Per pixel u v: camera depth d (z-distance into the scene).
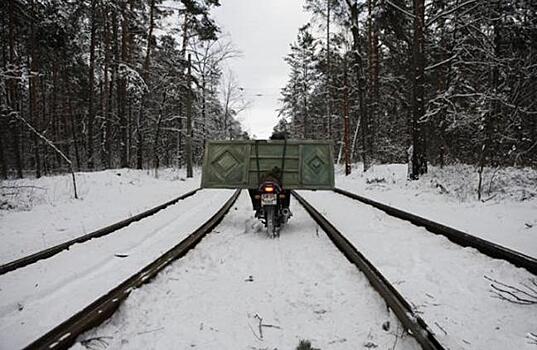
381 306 4.69
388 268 6.08
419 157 17.39
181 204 14.32
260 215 9.54
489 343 3.73
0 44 22.69
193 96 33.53
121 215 11.76
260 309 4.76
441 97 16.88
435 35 19.95
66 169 34.12
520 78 15.87
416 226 9.06
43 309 4.68
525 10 15.72
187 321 4.44
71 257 6.96
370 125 29.70
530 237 7.48
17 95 23.14
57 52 21.55
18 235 9.09
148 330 4.21
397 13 18.69
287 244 8.05
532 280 5.37
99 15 24.75
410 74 25.27
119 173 23.50
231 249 7.71
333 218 10.75
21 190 15.59
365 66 32.75
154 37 29.47
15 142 24.33
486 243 6.61
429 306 4.59
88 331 4.02
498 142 16.84
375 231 8.87
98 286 5.43
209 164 10.62
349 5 25.31
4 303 4.83
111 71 27.22
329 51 33.62
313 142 10.60
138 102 31.36
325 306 4.81
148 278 5.46
